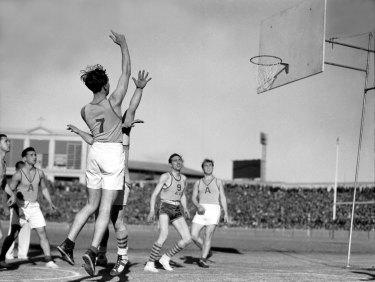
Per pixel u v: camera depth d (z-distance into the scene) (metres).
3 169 7.12
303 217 38.59
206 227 8.83
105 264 7.63
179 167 7.84
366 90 10.28
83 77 5.02
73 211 39.50
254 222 37.81
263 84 12.44
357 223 35.38
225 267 8.59
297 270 8.02
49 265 7.89
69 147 51.84
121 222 5.70
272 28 12.38
